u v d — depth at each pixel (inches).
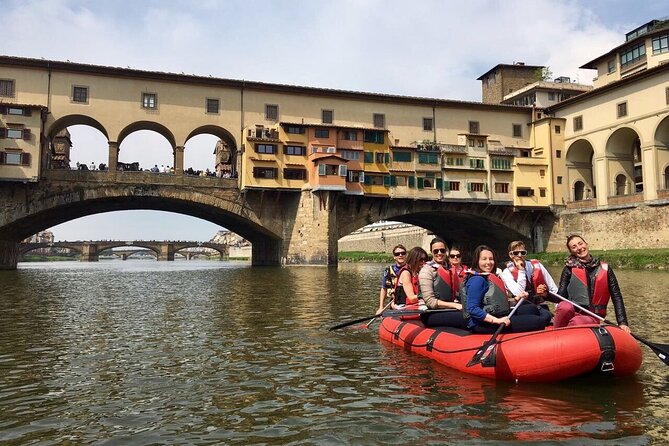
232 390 283.6
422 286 366.3
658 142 1688.0
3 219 1557.6
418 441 210.7
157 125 1753.2
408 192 1908.2
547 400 257.3
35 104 1596.9
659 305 598.5
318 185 1710.1
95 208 1814.7
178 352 378.0
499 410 244.4
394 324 410.0
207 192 1740.9
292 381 299.6
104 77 1678.2
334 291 845.2
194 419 239.1
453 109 2069.4
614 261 1492.4
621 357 273.6
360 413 243.8
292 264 1796.3
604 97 1878.7
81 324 507.5
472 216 2065.7
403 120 2005.4
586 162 2070.6
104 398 271.0
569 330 281.6
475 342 308.2
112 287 981.2
